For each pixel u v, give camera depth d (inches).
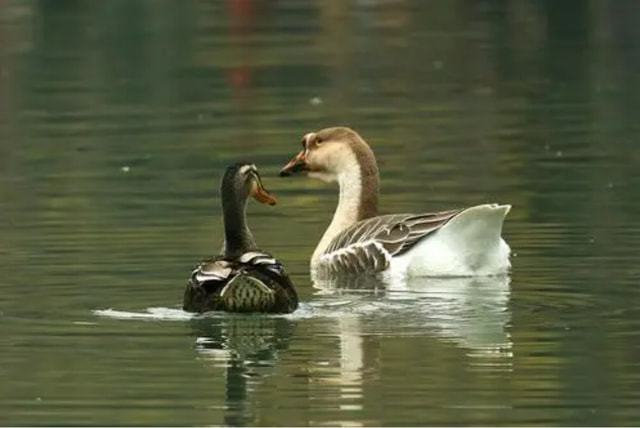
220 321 635.5
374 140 1090.1
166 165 1013.8
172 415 526.3
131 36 1599.4
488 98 1250.6
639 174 949.8
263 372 568.4
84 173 991.6
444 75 1358.3
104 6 1787.6
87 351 594.9
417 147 1061.1
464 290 696.4
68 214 862.5
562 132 1104.2
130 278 706.8
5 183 967.6
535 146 1052.5
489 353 585.3
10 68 1435.8
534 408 525.7
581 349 589.9
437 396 539.2
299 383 555.5
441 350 591.5
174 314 645.9
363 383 553.0
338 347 597.6
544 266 729.0
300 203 907.4
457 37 1560.0
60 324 631.2
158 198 907.4
